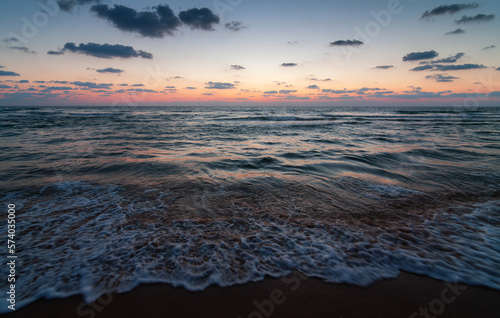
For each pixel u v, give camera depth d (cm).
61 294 204
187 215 357
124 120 2409
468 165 680
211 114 3900
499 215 367
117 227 317
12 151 793
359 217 358
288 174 579
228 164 669
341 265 248
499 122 2273
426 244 286
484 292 213
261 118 2900
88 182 500
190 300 203
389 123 2223
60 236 293
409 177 565
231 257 258
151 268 238
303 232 311
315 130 1630
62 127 1633
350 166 655
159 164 647
